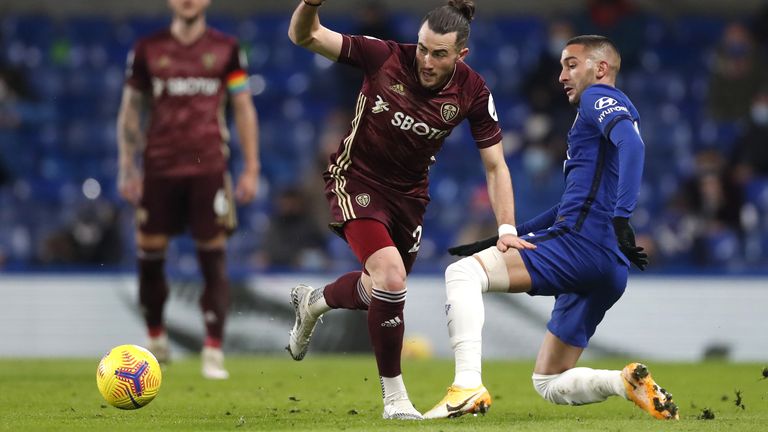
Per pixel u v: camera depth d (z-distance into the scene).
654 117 68.75
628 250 18.94
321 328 46.97
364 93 20.66
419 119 20.39
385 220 20.80
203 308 32.59
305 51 71.88
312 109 68.75
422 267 47.91
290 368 37.09
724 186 56.06
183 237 58.41
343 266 50.94
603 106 20.08
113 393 20.12
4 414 21.06
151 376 20.36
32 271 46.59
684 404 24.95
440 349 47.41
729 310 47.84
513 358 46.53
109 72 70.31
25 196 61.81
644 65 71.88
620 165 19.31
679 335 47.69
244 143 33.47
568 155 21.22
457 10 19.86
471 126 21.31
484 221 54.69
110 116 68.00
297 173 64.19
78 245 51.38
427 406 24.33
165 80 32.22
